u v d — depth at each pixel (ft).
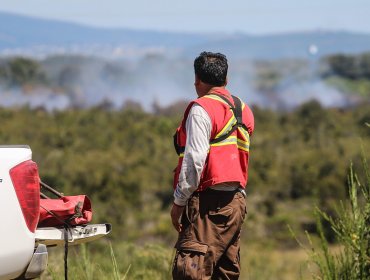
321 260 43.01
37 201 35.65
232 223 38.24
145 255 66.13
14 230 34.65
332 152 460.55
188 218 38.14
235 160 38.29
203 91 39.63
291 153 515.91
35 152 473.67
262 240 252.62
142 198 352.69
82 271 50.26
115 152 526.98
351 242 42.50
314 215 43.62
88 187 357.61
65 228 38.22
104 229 40.09
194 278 37.27
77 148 541.34
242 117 39.17
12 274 34.83
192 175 37.06
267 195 372.38
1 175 34.63
